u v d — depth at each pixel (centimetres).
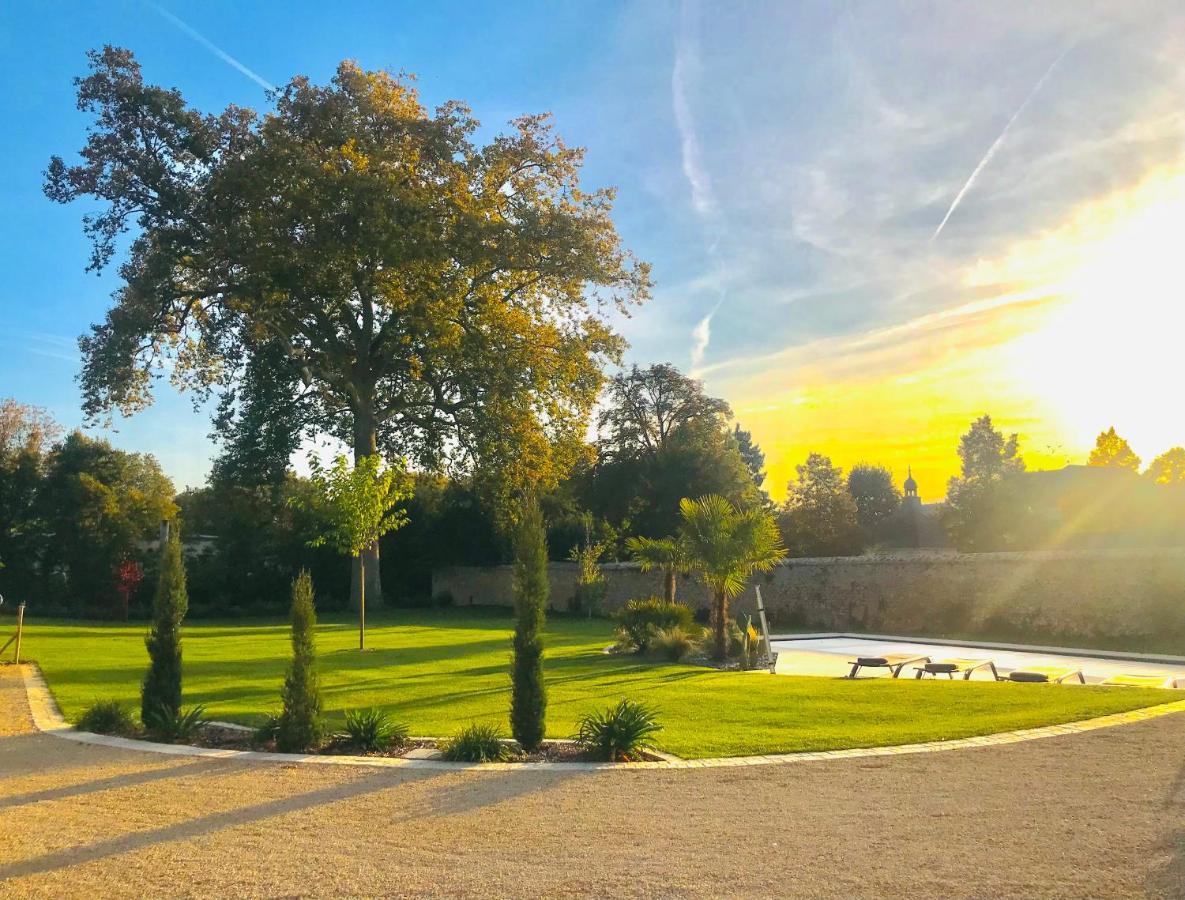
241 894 442
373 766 729
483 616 3416
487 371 2966
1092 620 2128
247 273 2705
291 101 2772
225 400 3356
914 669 1518
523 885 450
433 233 2628
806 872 462
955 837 514
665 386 4931
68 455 3853
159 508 3797
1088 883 435
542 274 2988
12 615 3184
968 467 7256
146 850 512
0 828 557
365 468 1947
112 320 2745
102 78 2727
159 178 2770
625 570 3428
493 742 766
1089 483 3678
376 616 3372
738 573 1619
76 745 826
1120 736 783
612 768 715
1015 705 980
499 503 3269
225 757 767
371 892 443
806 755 752
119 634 2269
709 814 578
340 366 3166
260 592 3878
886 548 6125
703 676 1385
